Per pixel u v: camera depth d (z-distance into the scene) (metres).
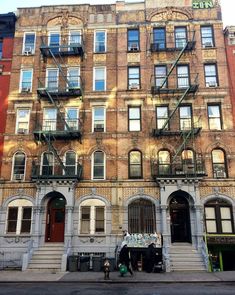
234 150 23.48
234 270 20.83
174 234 22.56
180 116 24.64
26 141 24.62
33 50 27.05
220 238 21.20
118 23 27.27
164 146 23.89
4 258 22.05
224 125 24.02
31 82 26.17
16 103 25.59
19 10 28.08
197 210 21.78
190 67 25.56
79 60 26.42
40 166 24.09
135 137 24.20
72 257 20.05
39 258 20.91
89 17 27.58
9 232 22.92
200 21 26.72
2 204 23.39
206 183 22.86
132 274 17.75
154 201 22.70
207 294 12.45
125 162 23.72
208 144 23.69
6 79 26.53
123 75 25.77
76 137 24.34
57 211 23.48
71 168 24.00
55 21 27.62
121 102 25.09
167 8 27.14
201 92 24.81
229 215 22.47
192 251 20.88
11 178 23.97
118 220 22.55
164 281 15.82
